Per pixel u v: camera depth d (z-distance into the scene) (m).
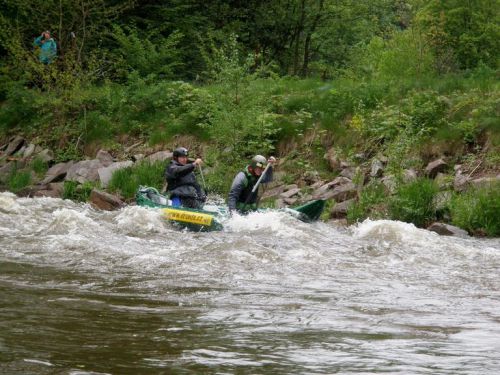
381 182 15.62
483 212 13.84
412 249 10.91
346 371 4.75
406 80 20.23
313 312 6.62
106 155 20.69
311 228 12.84
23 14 26.52
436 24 23.30
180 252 9.89
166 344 5.33
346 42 35.19
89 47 27.69
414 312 6.72
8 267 8.55
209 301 7.00
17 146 23.30
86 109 23.64
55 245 10.24
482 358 5.12
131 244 10.66
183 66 28.67
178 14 29.86
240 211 13.64
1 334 5.42
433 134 17.39
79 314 6.23
